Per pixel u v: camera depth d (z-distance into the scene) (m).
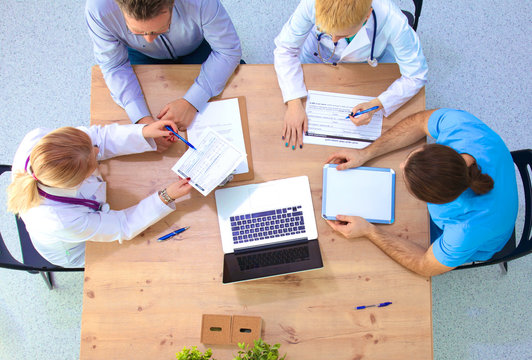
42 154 1.17
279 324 1.36
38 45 2.28
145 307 1.38
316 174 1.46
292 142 1.48
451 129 1.33
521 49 2.25
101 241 1.40
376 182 1.44
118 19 1.37
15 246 2.12
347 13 1.16
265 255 1.39
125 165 1.47
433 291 2.05
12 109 2.22
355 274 1.39
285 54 1.50
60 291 2.07
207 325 1.34
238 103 1.50
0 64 2.26
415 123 1.44
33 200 1.25
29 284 2.08
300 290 1.38
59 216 1.31
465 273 2.06
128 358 1.35
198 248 1.41
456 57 2.25
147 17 1.15
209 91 1.48
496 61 2.24
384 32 1.42
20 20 2.29
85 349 1.35
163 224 1.42
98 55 1.47
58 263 1.57
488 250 1.47
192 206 1.43
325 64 1.52
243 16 2.29
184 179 1.36
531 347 1.99
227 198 1.43
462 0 2.28
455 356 2.00
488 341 2.00
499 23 2.27
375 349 1.35
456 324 2.03
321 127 1.49
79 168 1.21
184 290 1.38
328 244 1.41
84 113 2.22
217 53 1.52
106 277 1.39
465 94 2.22
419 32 2.27
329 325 1.36
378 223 1.43
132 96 1.48
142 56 1.79
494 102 2.21
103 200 1.43
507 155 1.31
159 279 1.39
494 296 2.04
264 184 1.45
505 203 1.26
